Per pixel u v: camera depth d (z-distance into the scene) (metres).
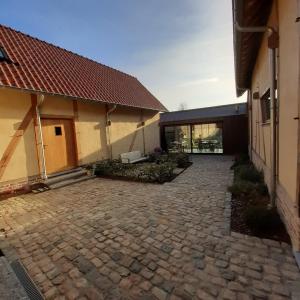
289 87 2.98
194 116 16.20
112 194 6.06
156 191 6.18
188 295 2.22
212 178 7.59
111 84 12.05
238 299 2.13
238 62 6.29
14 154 6.52
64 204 5.36
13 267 2.81
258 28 3.75
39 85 6.89
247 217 3.60
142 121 13.52
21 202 5.62
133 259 2.90
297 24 2.46
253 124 8.84
